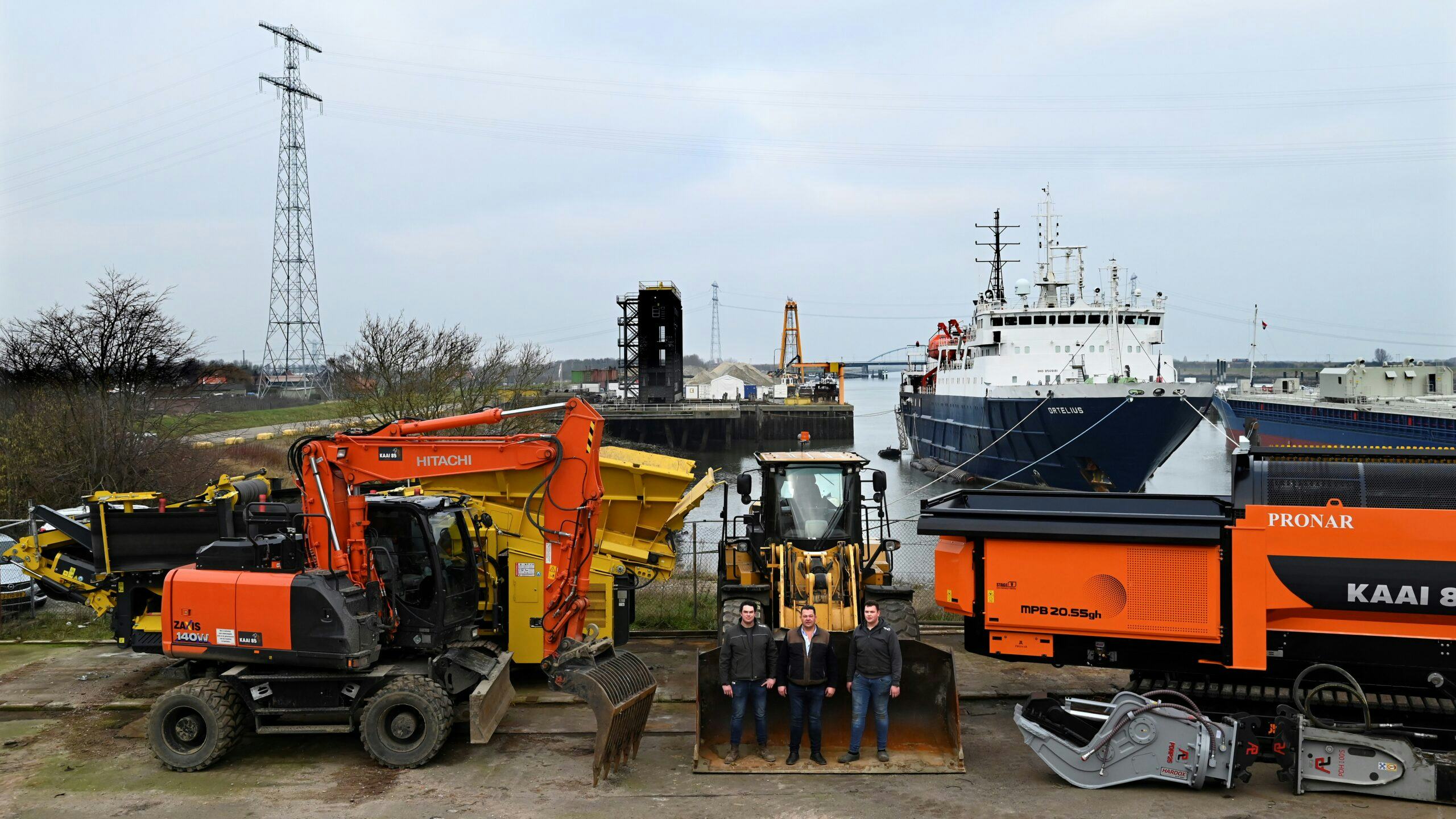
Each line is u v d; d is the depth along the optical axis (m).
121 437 25.31
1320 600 8.70
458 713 10.93
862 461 12.20
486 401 31.39
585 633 10.74
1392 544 8.50
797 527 12.02
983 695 11.42
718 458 74.50
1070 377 41.44
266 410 59.28
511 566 11.55
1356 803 8.16
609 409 80.38
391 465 9.88
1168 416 34.50
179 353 28.19
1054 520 9.38
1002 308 43.81
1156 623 9.08
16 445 24.03
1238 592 8.87
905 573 22.08
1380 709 8.80
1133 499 10.12
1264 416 58.75
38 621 15.71
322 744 10.00
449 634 10.14
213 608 9.30
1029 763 9.31
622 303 87.56
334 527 9.73
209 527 11.77
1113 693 10.27
